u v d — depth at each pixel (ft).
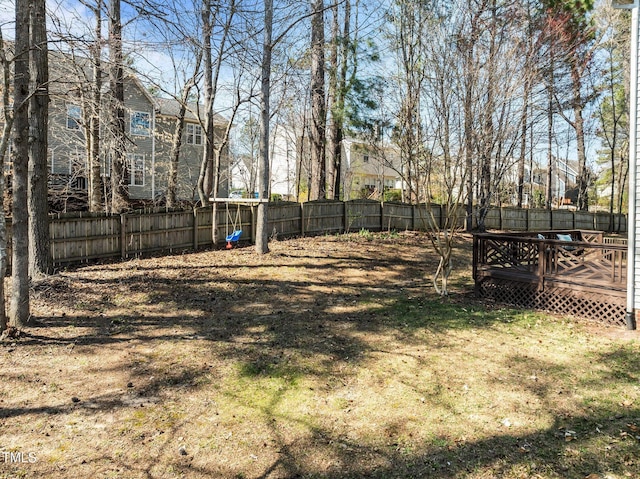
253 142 86.53
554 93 33.09
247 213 40.16
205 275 28.66
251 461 11.35
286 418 13.38
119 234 31.42
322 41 44.83
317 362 17.26
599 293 22.48
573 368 16.78
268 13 32.99
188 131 75.66
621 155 92.63
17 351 17.26
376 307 24.63
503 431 12.64
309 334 20.15
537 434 12.45
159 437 12.26
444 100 25.12
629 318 21.17
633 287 21.16
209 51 36.86
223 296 25.20
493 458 11.39
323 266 32.68
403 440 12.29
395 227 53.57
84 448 11.66
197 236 36.50
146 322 21.11
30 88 22.77
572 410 13.73
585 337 20.18
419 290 28.86
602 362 17.28
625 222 82.23
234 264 31.63
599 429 12.61
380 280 30.81
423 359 17.67
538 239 24.90
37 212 24.89
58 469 10.77
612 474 10.59
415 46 27.04
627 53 65.62
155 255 33.47
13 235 19.06
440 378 16.02
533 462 11.17
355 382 15.75
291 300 25.14
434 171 27.63
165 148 70.23
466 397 14.66
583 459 11.24
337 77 47.37
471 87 24.40
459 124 24.88
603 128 79.77
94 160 38.68
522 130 31.32
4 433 12.18
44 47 21.74
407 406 14.11
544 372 16.46
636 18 20.93
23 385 14.85
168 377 15.83
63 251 28.27
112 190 40.22
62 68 27.66
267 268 31.12
